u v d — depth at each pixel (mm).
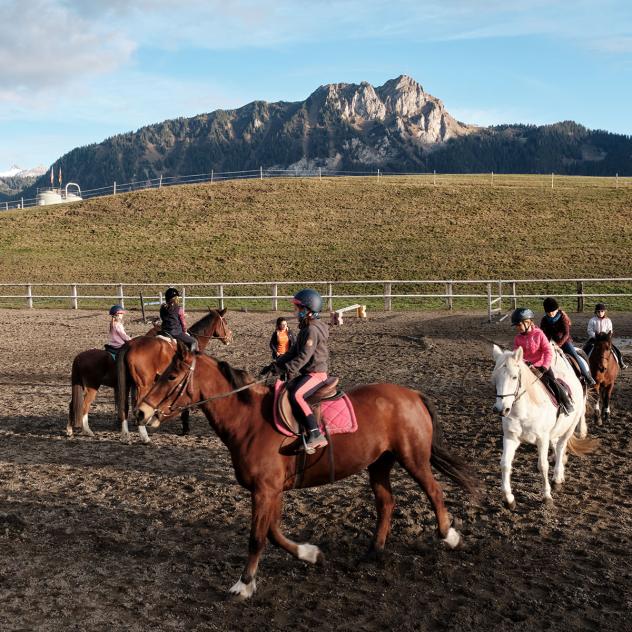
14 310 32562
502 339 21391
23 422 12320
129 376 10781
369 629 5297
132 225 54312
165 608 5652
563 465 8617
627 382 14883
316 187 63156
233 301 35125
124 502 8180
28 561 6562
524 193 58500
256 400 6121
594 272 39188
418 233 49156
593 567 6262
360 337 22672
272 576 6180
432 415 6695
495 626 5297
